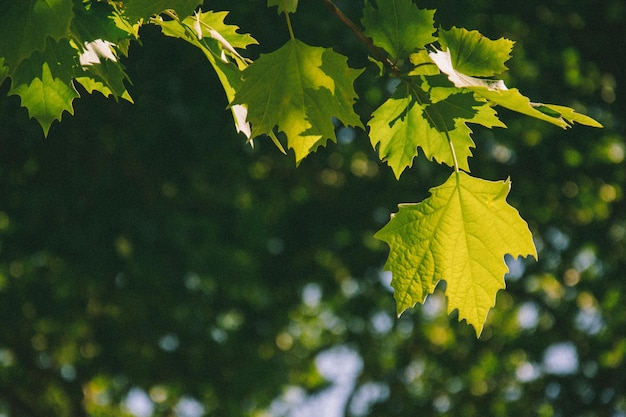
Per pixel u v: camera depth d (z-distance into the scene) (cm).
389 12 180
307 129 183
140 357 1073
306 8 795
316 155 1013
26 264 990
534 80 952
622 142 977
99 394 1295
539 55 946
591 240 1067
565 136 973
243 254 1005
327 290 1180
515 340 1219
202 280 984
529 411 1155
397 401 1268
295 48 177
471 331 1238
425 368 1332
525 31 938
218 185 935
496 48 180
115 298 970
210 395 1115
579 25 941
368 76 826
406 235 199
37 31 176
